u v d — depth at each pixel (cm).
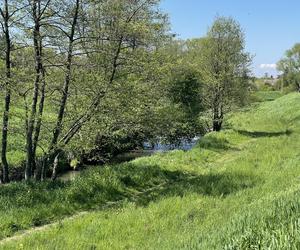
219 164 1889
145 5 1689
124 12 1650
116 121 1664
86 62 1553
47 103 1582
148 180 1554
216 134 2759
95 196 1320
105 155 2408
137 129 1769
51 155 1612
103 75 1608
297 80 10256
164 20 1767
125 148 2814
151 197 1300
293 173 1383
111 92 1564
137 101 1683
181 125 2853
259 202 868
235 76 3212
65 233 990
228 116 3425
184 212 1077
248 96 3259
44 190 1315
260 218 607
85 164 2327
